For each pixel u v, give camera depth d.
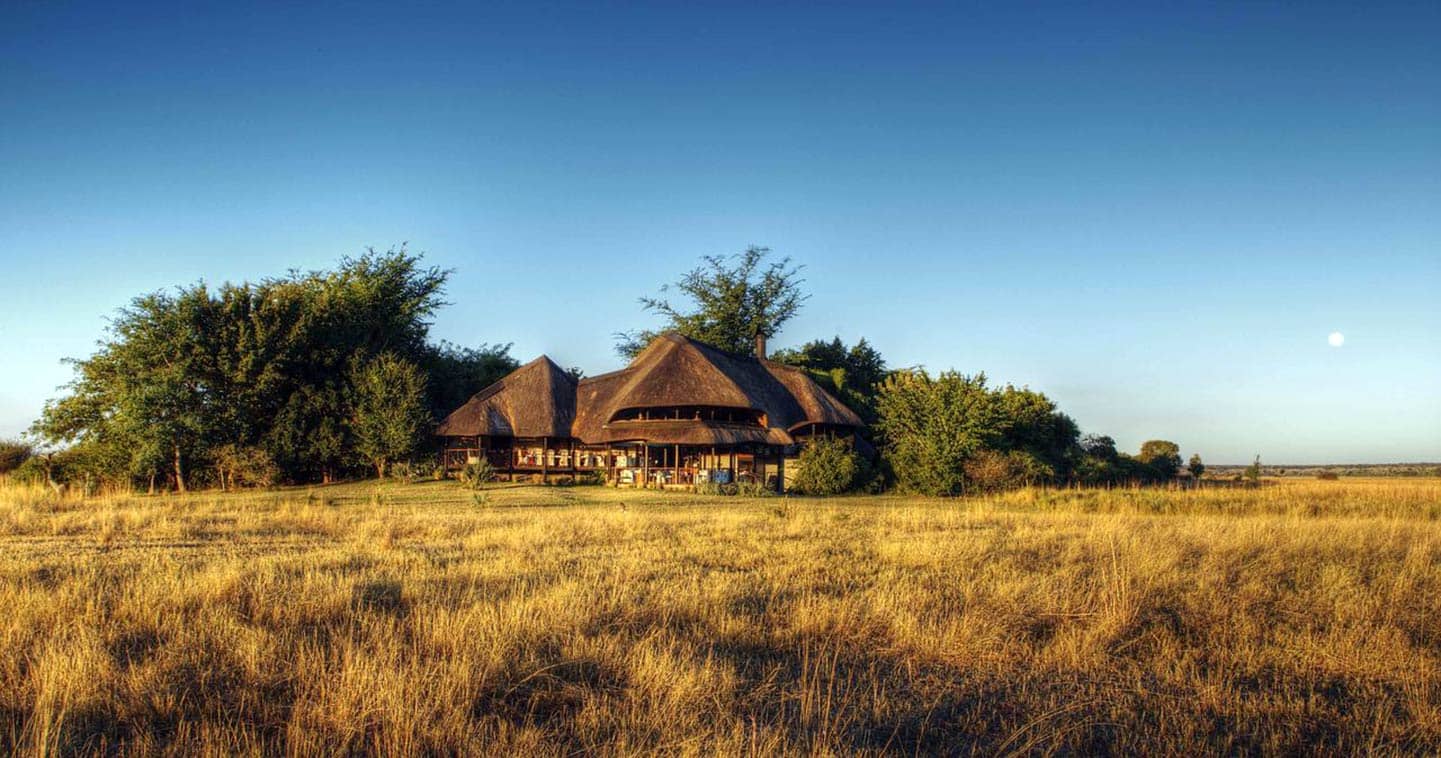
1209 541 16.11
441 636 8.22
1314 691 7.66
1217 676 8.00
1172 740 6.31
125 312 37.28
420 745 5.87
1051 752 6.12
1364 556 15.00
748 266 65.75
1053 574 12.39
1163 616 10.13
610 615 9.54
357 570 12.61
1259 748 6.29
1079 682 7.86
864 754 5.96
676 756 5.70
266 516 21.17
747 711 6.82
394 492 33.34
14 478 37.09
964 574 12.68
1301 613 10.41
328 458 38.78
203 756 5.56
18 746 5.70
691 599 10.25
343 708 6.32
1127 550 14.82
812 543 16.55
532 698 6.93
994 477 35.41
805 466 37.38
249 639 8.09
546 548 15.27
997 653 8.58
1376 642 8.82
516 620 8.70
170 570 11.41
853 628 9.41
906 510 24.39
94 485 33.50
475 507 25.97
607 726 6.34
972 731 6.61
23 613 8.68
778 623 9.56
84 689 6.70
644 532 18.19
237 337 38.41
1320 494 31.70
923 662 8.39
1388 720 6.72
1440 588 11.73
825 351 66.12
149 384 35.72
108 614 9.24
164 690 6.88
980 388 37.72
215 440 37.06
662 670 7.28
